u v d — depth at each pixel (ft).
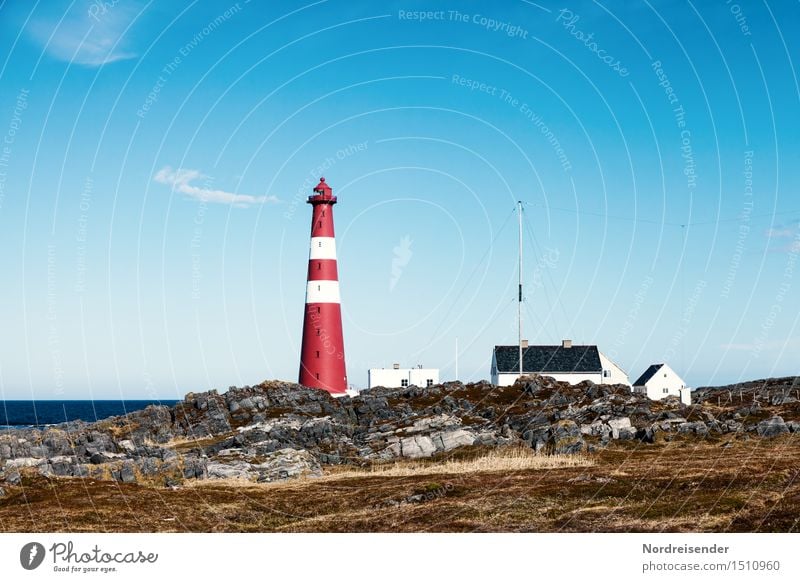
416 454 294.87
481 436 303.48
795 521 178.40
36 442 276.82
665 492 208.44
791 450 276.41
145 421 325.01
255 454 278.05
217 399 347.97
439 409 353.92
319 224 403.95
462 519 189.26
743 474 224.33
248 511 201.16
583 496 207.62
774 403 385.50
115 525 183.93
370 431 324.19
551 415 338.75
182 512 197.26
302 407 348.18
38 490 213.46
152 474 243.60
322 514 198.80
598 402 354.13
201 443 302.45
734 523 180.04
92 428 312.50
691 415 337.93
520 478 231.71
